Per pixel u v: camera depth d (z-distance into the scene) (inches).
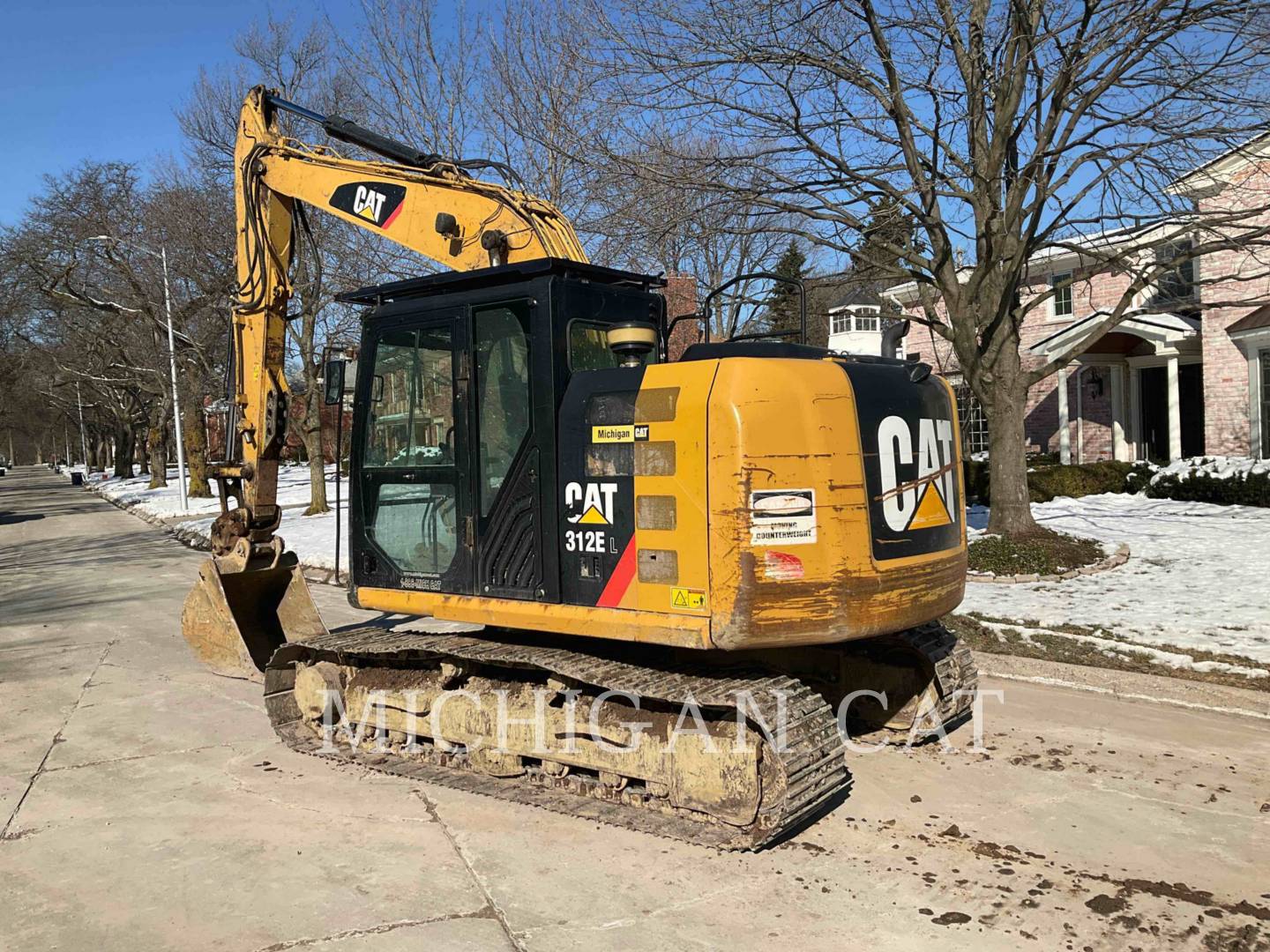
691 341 670.5
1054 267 876.0
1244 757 214.2
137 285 1047.6
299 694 247.9
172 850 178.4
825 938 141.1
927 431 187.8
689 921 146.9
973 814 185.9
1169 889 154.6
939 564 187.0
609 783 188.4
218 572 304.8
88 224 1082.1
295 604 311.4
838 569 166.9
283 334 289.3
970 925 144.3
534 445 185.5
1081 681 273.3
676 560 167.3
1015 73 402.6
